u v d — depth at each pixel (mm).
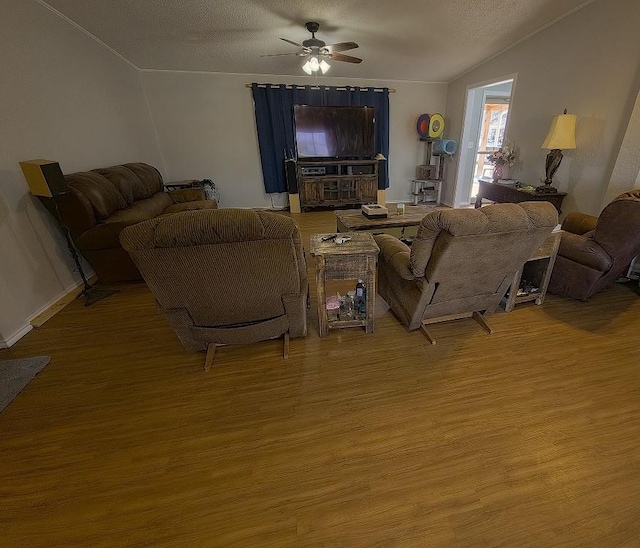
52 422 1537
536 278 2438
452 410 1533
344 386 1702
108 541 1066
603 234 2148
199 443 1407
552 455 1302
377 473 1256
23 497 1211
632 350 1905
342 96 5320
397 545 1029
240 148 5418
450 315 2135
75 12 2982
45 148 2699
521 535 1047
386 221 3139
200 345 1855
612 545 1013
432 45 4066
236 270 1454
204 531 1085
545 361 1839
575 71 3289
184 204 4055
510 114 4215
